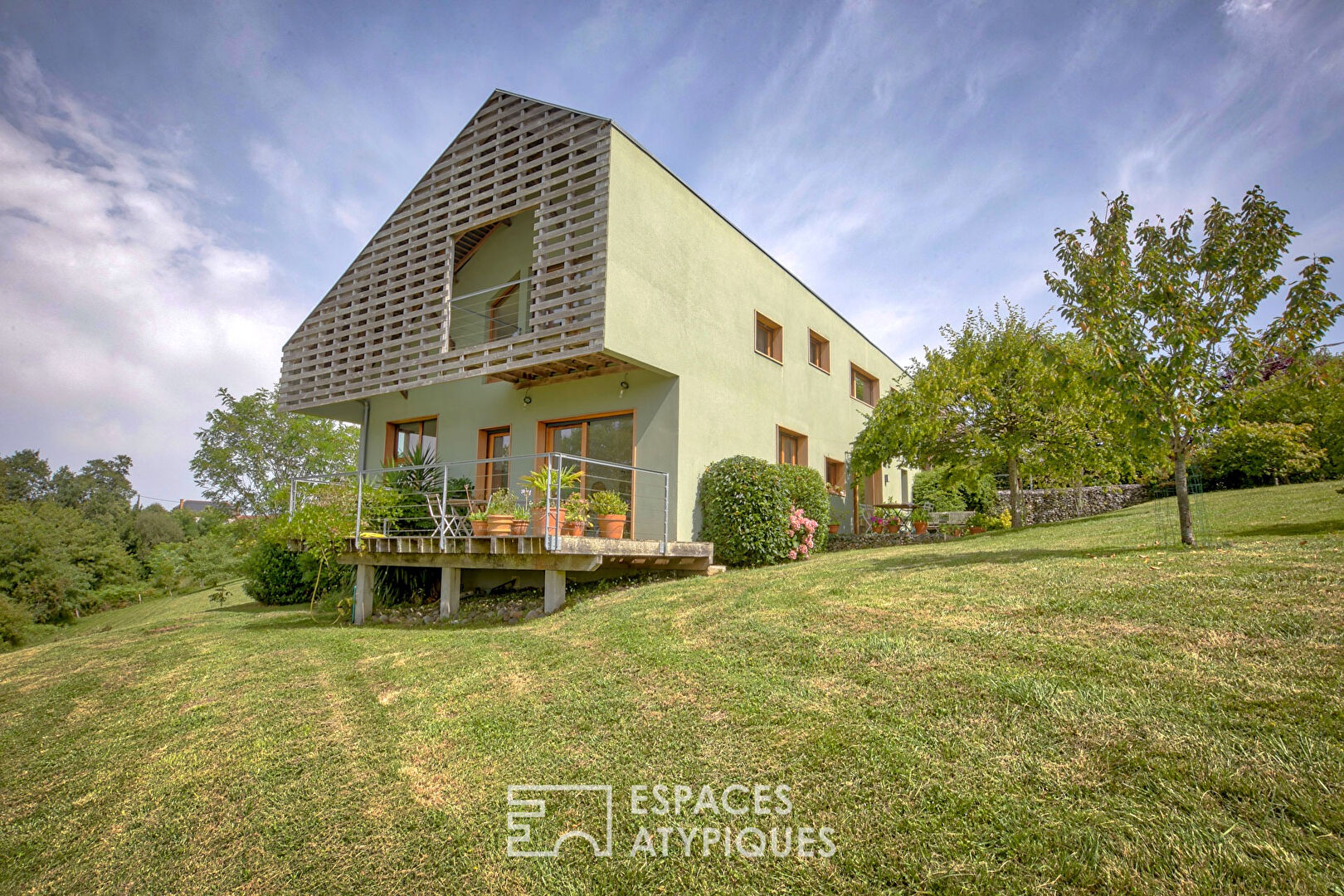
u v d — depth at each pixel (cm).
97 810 417
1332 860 236
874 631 531
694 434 1138
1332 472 1402
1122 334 720
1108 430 1238
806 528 1188
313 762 442
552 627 743
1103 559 691
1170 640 427
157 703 612
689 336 1157
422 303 1255
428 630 872
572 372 1184
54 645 1049
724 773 359
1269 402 770
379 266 1362
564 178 1076
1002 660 436
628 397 1148
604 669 553
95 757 497
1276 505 1050
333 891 311
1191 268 711
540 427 1244
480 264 1374
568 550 834
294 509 1137
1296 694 336
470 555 934
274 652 765
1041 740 337
